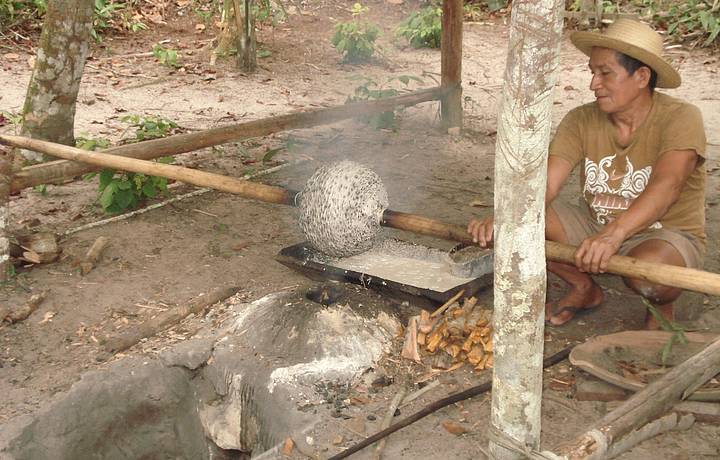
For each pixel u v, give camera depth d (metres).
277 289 4.41
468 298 3.99
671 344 3.56
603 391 3.39
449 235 3.78
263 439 3.49
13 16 10.55
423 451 3.12
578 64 10.41
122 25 11.16
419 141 7.36
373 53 10.99
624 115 3.64
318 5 12.85
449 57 7.43
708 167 6.53
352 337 3.76
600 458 2.74
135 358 3.80
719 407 3.22
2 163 4.40
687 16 11.42
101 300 4.32
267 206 5.66
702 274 3.11
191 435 3.82
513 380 2.63
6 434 3.35
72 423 3.54
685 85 9.30
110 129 7.44
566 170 3.81
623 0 12.38
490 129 7.81
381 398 3.48
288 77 9.73
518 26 2.36
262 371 3.65
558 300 4.19
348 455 3.05
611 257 3.30
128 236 5.08
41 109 6.01
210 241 5.04
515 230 2.51
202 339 3.92
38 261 4.64
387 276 4.20
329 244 4.07
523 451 2.66
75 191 5.86
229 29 10.21
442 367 3.68
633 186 3.74
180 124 7.71
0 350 3.89
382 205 4.04
